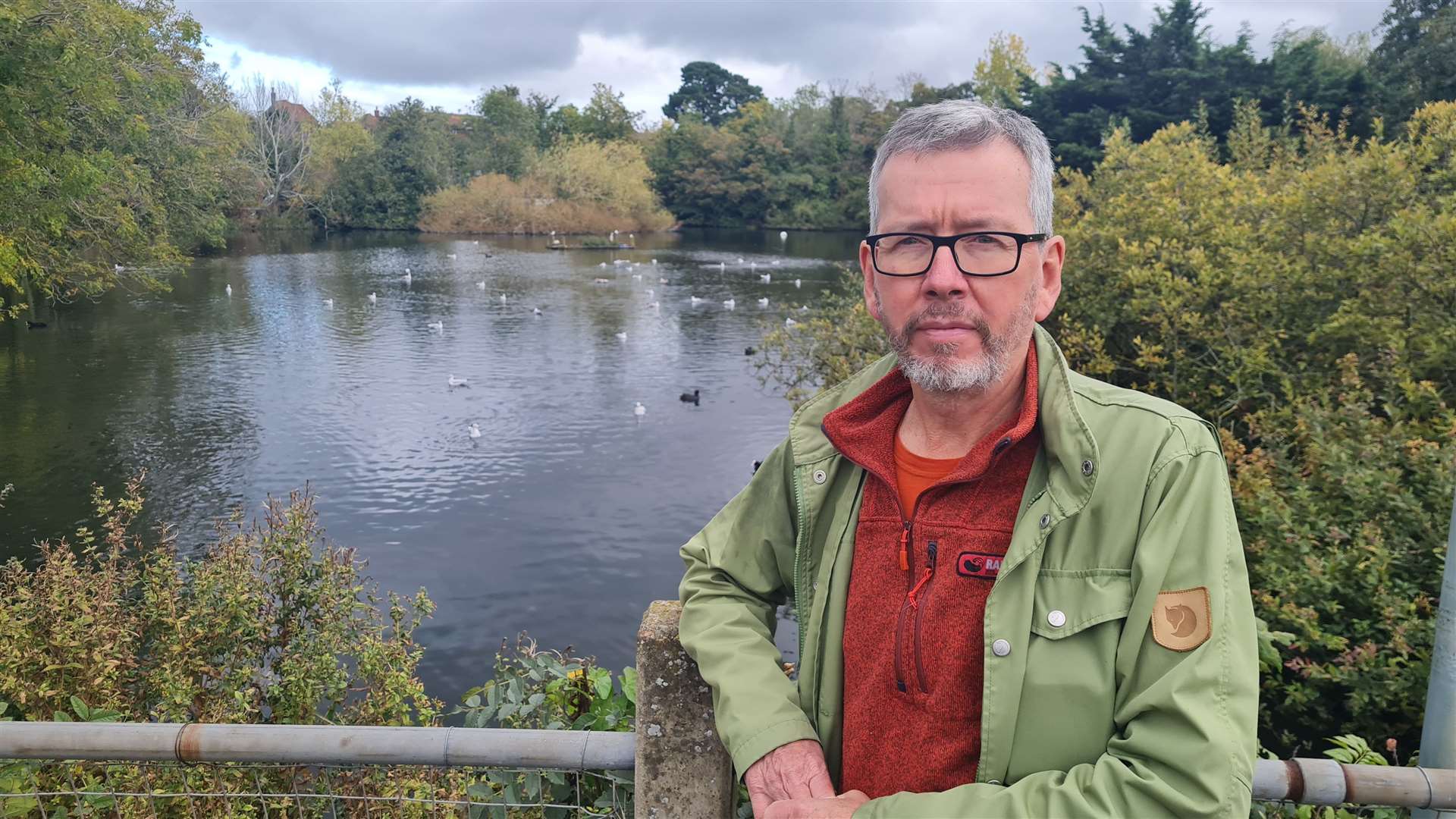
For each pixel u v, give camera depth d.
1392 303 6.85
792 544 1.53
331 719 4.40
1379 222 7.83
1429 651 4.32
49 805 3.03
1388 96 25.64
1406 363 6.35
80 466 13.90
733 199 70.69
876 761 1.28
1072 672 1.14
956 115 1.28
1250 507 5.42
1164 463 1.15
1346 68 29.78
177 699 3.97
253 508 12.30
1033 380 1.27
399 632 4.73
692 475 13.91
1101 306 8.86
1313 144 12.56
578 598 9.84
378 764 1.57
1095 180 11.67
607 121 85.06
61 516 11.82
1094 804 1.07
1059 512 1.17
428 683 8.11
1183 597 1.10
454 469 14.18
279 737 1.57
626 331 25.78
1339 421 5.84
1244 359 7.07
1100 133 32.72
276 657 4.59
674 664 1.48
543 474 13.98
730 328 26.27
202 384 19.30
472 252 49.56
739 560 1.53
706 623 1.45
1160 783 1.04
